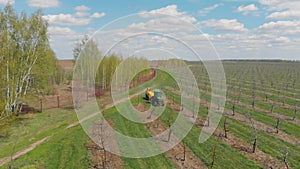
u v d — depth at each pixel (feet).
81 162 54.90
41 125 85.76
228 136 70.23
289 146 62.54
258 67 380.37
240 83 184.03
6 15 87.04
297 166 51.90
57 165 53.78
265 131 74.33
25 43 94.12
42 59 99.50
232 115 92.94
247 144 64.08
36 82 103.55
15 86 85.05
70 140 68.90
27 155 59.36
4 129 70.13
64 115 99.55
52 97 143.23
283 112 97.60
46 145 65.67
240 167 51.47
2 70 78.84
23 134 75.92
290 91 149.89
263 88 160.56
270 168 51.03
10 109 79.82
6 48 81.20
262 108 105.09
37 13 95.55
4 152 61.72
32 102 127.24
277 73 270.67
